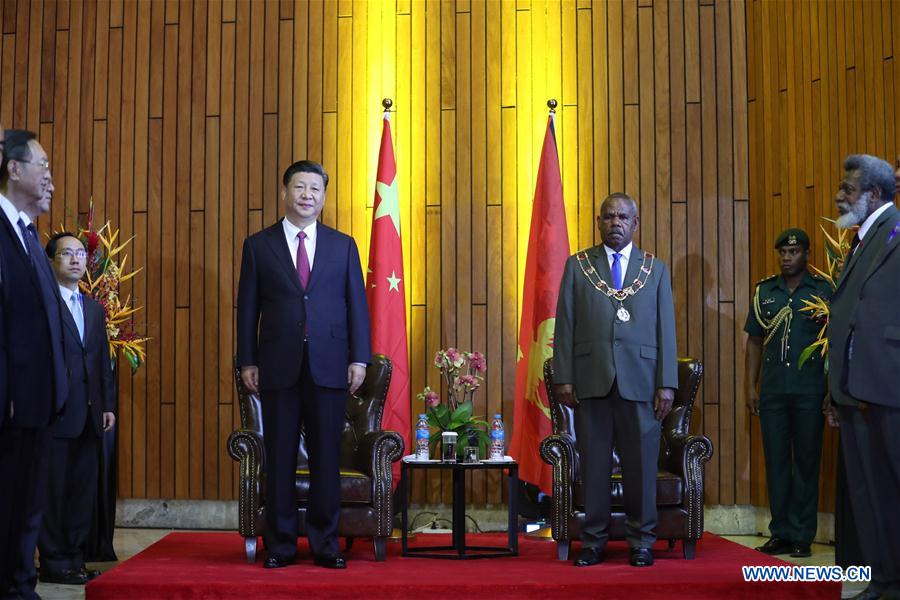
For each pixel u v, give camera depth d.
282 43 6.75
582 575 4.18
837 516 4.71
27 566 3.81
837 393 3.91
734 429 6.37
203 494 6.55
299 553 4.86
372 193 6.63
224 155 6.71
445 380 6.34
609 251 4.75
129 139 6.77
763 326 5.81
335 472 4.35
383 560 4.71
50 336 3.48
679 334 6.44
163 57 6.80
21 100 6.87
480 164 6.60
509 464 4.96
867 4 5.72
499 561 4.68
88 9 6.87
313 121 6.69
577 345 4.69
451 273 6.54
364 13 6.74
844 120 5.87
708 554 4.94
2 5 6.92
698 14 6.59
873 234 3.91
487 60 6.66
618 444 4.63
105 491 5.37
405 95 6.68
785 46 6.29
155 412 6.61
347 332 4.45
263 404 4.38
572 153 6.59
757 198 6.43
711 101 6.54
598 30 6.64
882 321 3.72
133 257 6.70
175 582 3.96
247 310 4.41
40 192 3.58
